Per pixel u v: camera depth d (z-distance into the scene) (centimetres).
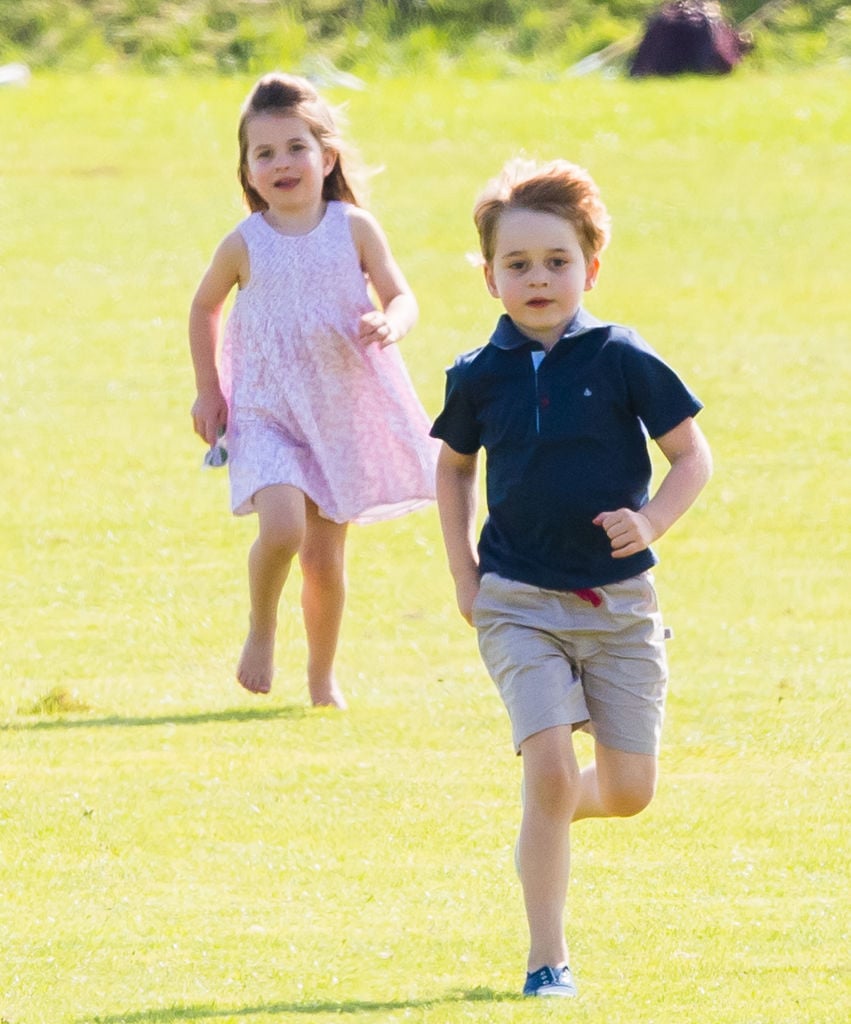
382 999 1416
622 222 6594
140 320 5353
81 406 4441
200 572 3128
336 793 2002
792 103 8525
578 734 2289
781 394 4469
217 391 2292
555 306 1556
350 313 2261
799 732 2247
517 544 1551
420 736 2236
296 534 2180
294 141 2256
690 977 1455
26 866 1767
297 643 2706
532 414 1534
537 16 10344
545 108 8481
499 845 1830
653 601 1553
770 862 1778
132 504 3588
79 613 2877
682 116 8294
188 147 7844
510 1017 1353
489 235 1580
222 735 2233
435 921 1614
